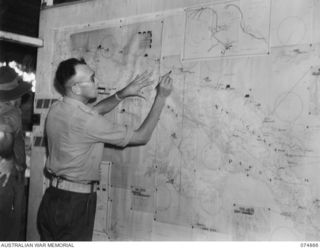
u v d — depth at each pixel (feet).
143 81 6.54
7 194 8.02
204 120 5.86
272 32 5.29
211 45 5.83
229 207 5.57
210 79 5.82
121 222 6.69
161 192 6.26
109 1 7.11
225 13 5.71
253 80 5.42
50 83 7.93
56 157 6.29
